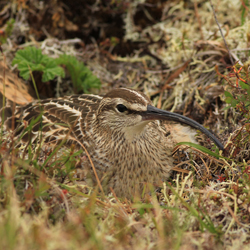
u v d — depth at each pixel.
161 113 8.69
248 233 6.88
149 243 6.30
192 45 13.20
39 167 7.59
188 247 6.11
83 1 14.84
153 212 7.35
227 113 10.81
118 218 6.88
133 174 9.09
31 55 12.59
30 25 14.49
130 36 14.70
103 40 15.01
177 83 12.47
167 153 9.54
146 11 15.10
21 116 10.64
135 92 8.82
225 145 9.39
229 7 14.18
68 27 14.70
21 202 6.99
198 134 9.89
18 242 5.70
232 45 12.14
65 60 12.82
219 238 6.61
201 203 7.47
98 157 9.14
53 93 13.43
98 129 9.35
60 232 5.90
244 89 9.02
